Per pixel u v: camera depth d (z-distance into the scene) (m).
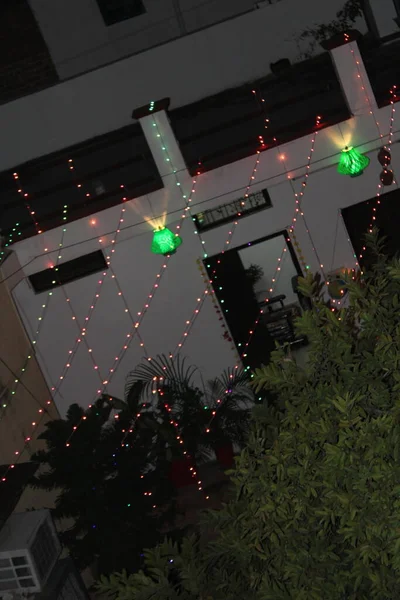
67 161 11.45
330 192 11.38
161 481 8.85
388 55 11.36
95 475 8.57
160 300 11.48
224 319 11.59
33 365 11.23
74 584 7.22
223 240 11.42
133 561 8.15
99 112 12.91
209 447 10.30
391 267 3.90
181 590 4.32
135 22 13.32
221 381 11.48
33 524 7.05
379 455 3.28
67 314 11.44
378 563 3.70
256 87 11.36
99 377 11.54
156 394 11.38
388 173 10.79
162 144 10.94
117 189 11.70
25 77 13.17
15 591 6.82
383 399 3.67
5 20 13.02
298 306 13.01
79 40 13.23
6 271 10.60
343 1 12.55
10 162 13.00
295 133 11.05
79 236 11.12
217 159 11.12
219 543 4.18
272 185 11.14
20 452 9.48
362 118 10.95
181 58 12.77
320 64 11.33
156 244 10.82
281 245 13.71
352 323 4.16
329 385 3.82
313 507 3.67
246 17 12.64
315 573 3.63
